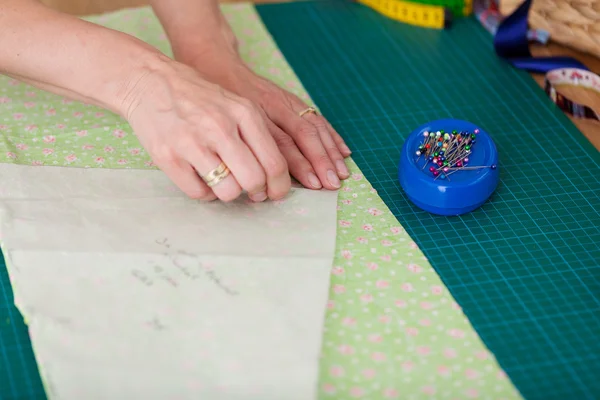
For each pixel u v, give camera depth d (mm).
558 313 867
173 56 1279
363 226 978
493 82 1280
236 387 752
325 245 928
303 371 766
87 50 962
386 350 814
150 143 922
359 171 1080
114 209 965
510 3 1303
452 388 776
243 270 882
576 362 811
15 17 984
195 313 826
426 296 879
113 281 859
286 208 987
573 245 961
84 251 894
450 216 1009
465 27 1429
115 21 1392
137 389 749
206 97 914
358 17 1464
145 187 1012
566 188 1055
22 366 810
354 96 1246
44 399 773
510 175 1079
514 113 1206
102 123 1150
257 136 914
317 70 1311
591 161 1105
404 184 1020
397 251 939
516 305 876
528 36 1314
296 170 1032
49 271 867
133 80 945
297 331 809
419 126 1092
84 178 1022
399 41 1393
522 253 949
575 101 1206
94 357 775
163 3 1198
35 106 1180
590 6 1187
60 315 817
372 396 767
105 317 818
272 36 1401
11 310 874
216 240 925
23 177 1012
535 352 821
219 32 1217
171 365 770
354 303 867
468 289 896
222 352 784
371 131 1166
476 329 847
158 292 849
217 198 993
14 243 899
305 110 1128
